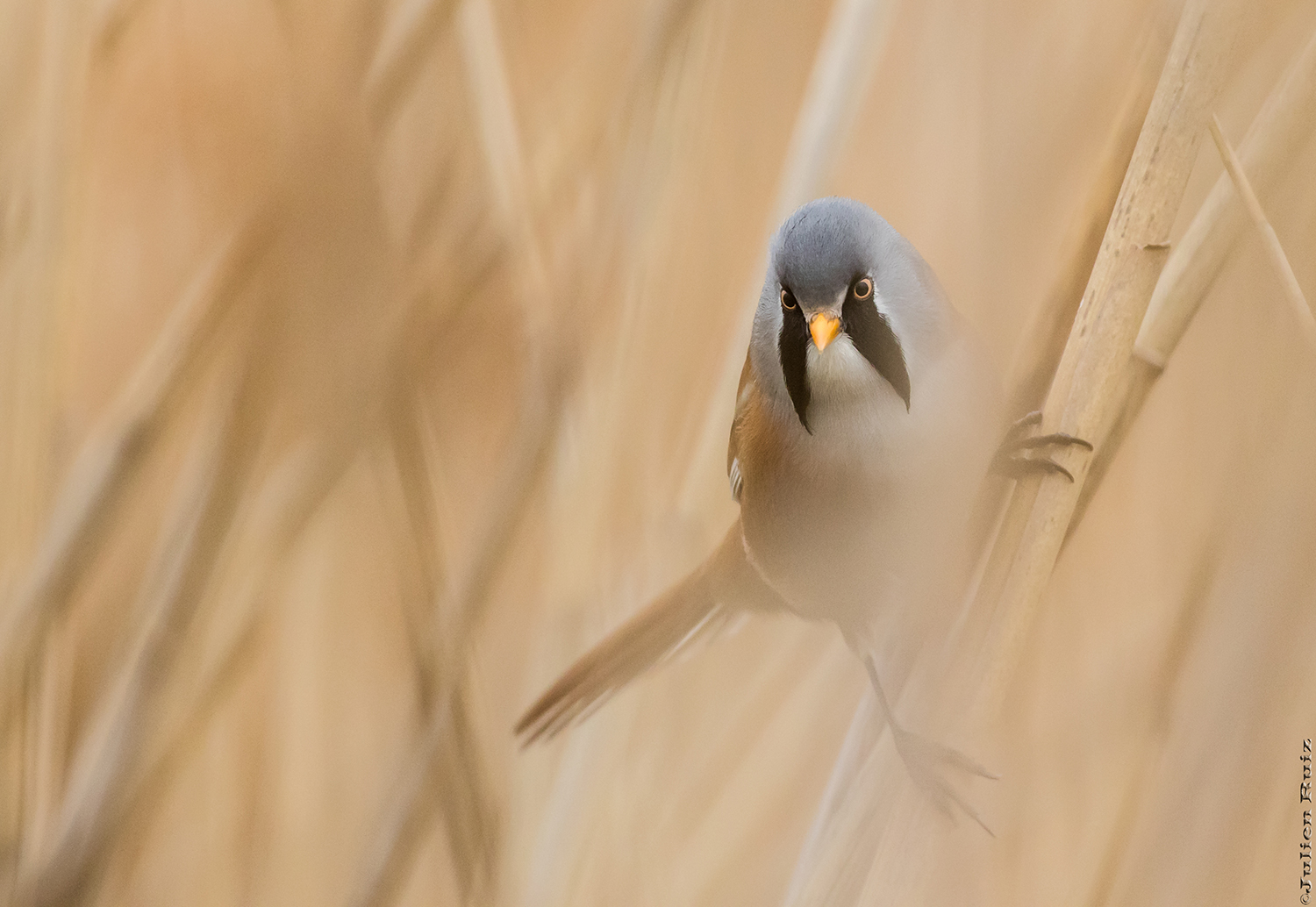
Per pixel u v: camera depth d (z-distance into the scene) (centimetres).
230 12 403
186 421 397
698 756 399
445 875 399
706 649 398
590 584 396
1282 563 394
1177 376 397
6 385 395
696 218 401
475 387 402
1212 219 390
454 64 398
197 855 399
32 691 394
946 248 399
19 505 395
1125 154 391
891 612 393
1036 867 395
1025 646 390
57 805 394
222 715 399
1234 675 394
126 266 403
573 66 399
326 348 394
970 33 399
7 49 395
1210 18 389
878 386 392
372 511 400
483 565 395
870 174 400
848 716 398
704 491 397
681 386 400
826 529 393
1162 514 397
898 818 391
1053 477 390
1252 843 393
